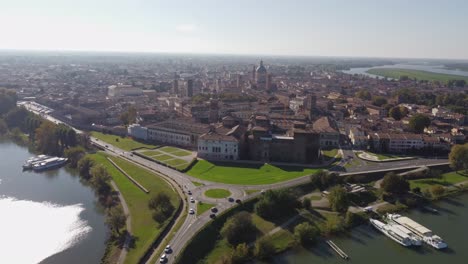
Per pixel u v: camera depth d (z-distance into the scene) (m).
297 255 199.50
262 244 196.00
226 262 187.38
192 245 195.88
